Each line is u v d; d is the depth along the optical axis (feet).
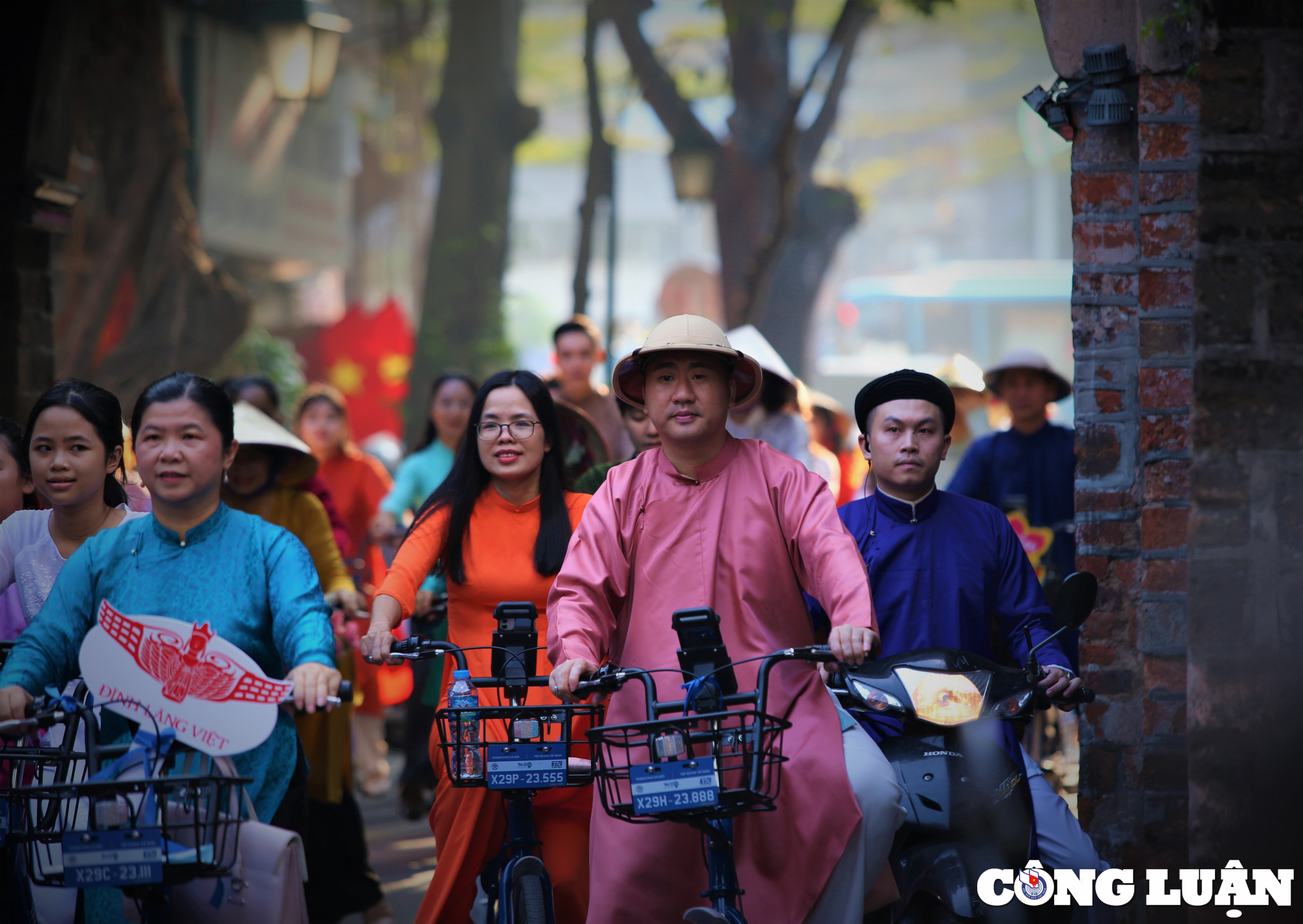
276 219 150.20
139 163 95.50
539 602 37.27
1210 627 31.07
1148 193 37.45
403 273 270.26
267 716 27.25
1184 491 37.22
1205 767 30.96
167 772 27.86
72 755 27.89
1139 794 38.45
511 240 150.41
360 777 69.41
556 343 63.36
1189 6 36.58
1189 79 37.11
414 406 140.15
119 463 34.83
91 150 94.79
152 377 97.19
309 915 46.34
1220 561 31.12
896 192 386.11
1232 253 31.24
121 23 94.17
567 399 63.10
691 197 128.57
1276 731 30.66
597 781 29.68
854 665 28.53
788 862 30.22
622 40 131.34
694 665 28.84
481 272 141.28
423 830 64.90
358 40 184.44
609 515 32.24
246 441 47.16
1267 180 31.19
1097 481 39.29
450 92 142.10
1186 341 37.27
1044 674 31.89
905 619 34.99
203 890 28.17
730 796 27.09
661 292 232.53
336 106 168.25
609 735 31.30
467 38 142.41
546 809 35.60
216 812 25.85
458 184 141.90
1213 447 31.17
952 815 30.30
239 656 27.58
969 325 230.68
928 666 31.48
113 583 30.58
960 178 376.89
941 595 35.01
